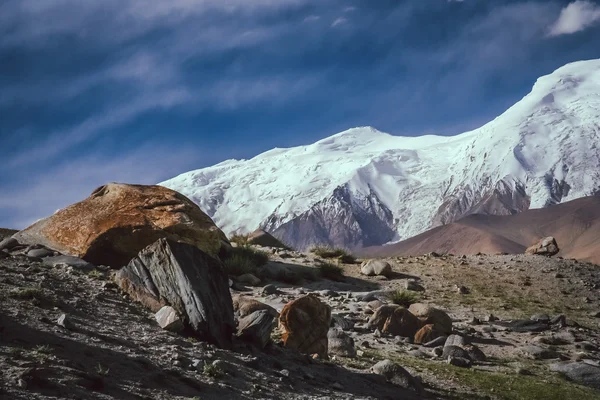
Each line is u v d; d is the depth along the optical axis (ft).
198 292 45.75
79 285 49.93
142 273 49.03
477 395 54.29
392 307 77.82
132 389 32.12
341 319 77.61
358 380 49.19
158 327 44.55
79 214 80.53
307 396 40.11
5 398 26.76
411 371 59.77
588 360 74.28
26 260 61.46
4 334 34.12
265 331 48.21
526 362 72.18
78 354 34.47
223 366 39.52
